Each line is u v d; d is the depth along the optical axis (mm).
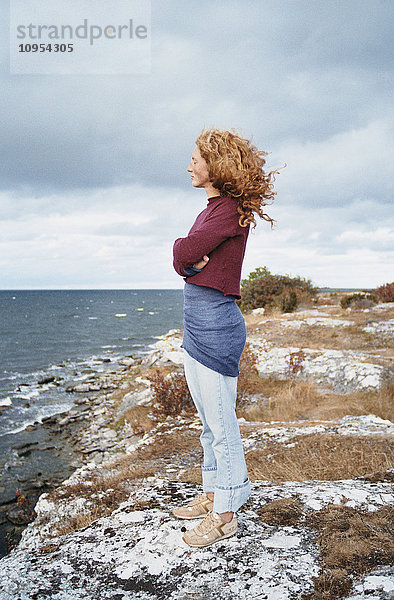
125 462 8156
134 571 2568
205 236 2410
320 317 21266
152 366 19547
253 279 27688
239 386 12383
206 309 2561
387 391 11430
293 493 3545
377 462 5594
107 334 51531
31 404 19156
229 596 2275
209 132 2547
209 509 3049
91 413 16766
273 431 8164
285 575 2396
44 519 6172
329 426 8156
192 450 8320
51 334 51594
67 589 2447
